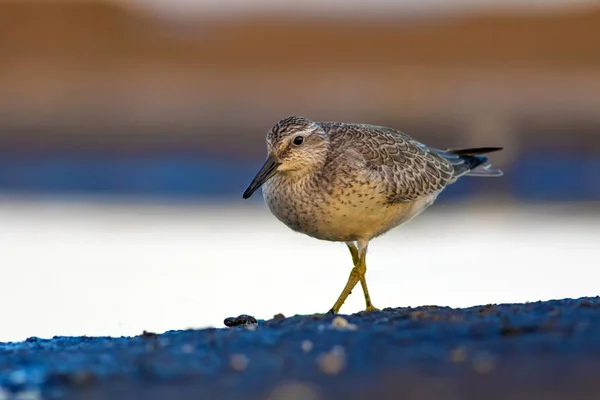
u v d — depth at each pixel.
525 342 6.54
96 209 21.59
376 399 5.49
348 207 10.45
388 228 11.17
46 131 29.95
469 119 31.44
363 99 34.59
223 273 15.42
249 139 29.70
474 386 5.59
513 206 21.97
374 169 10.67
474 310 8.24
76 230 19.08
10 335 11.69
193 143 29.09
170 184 24.86
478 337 6.84
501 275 15.05
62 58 40.62
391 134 11.49
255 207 22.00
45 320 12.43
